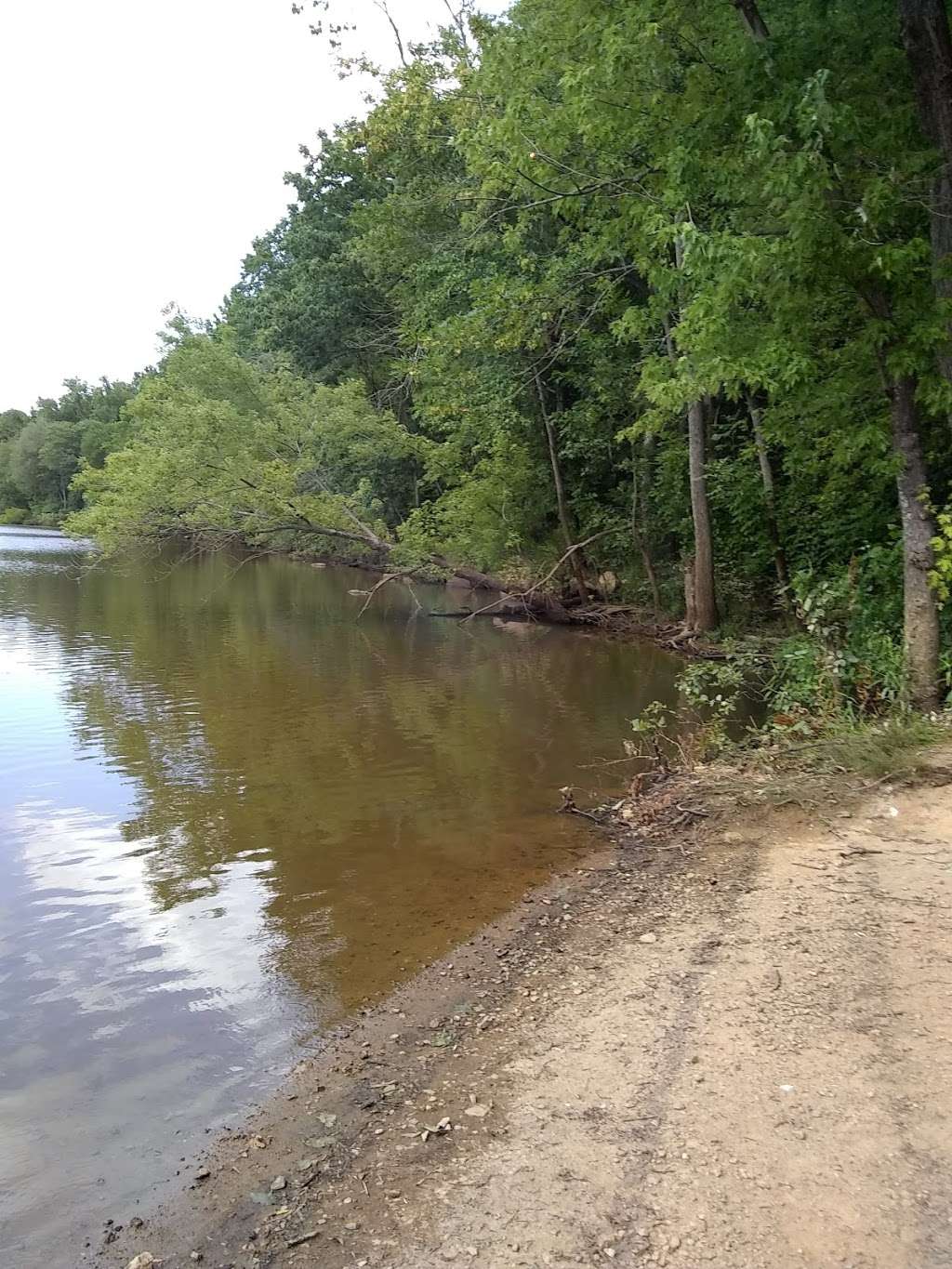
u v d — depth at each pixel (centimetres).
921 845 585
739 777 777
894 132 801
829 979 425
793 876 561
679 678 1295
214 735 1059
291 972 503
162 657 1617
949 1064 347
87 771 910
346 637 1914
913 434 830
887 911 493
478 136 1302
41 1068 410
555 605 2138
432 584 3047
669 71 950
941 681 827
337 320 3334
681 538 1986
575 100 964
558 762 935
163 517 2477
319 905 592
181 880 635
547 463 2275
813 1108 329
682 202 889
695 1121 330
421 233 2439
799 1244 266
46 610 2320
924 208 800
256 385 2714
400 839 715
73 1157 350
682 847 654
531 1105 358
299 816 772
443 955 520
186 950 529
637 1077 367
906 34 773
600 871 637
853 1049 365
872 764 717
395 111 1962
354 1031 440
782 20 890
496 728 1092
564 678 1446
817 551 1466
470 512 2297
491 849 692
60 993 479
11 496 8412
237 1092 392
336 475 2630
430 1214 301
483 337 1773
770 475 1534
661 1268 262
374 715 1166
